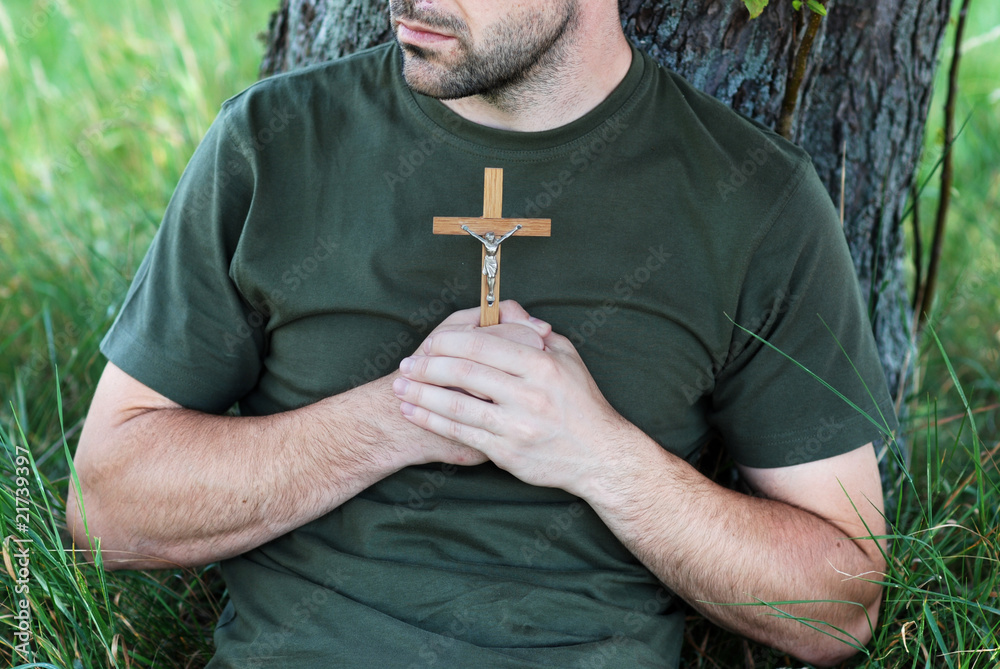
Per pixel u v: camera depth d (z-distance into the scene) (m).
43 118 3.63
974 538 1.95
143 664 1.76
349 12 2.03
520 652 1.46
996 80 3.80
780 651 1.66
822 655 1.66
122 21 4.00
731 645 1.93
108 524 1.57
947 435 2.49
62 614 1.68
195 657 1.85
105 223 3.18
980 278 2.98
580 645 1.47
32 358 2.56
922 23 2.06
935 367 2.72
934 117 3.71
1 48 3.76
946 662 1.56
